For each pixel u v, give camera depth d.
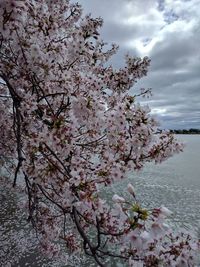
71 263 10.85
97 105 4.53
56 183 4.35
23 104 4.84
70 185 3.70
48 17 5.86
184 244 3.48
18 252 11.56
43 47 5.29
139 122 4.27
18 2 3.47
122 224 3.04
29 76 5.28
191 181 31.61
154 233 2.73
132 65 8.36
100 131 4.82
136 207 2.83
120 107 4.30
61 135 4.06
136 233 2.82
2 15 3.57
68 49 5.57
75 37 5.58
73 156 4.50
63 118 4.27
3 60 5.49
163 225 2.74
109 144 4.96
